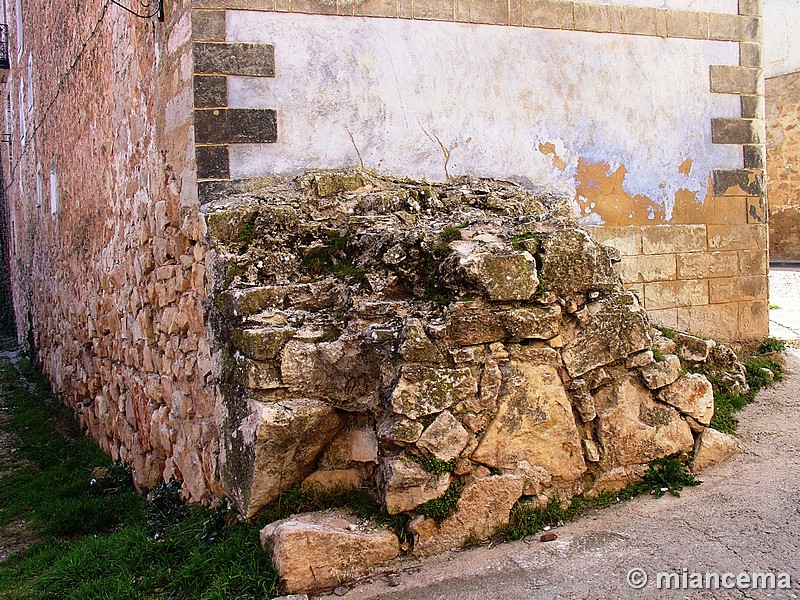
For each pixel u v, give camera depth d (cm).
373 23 589
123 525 619
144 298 693
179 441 592
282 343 421
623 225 661
